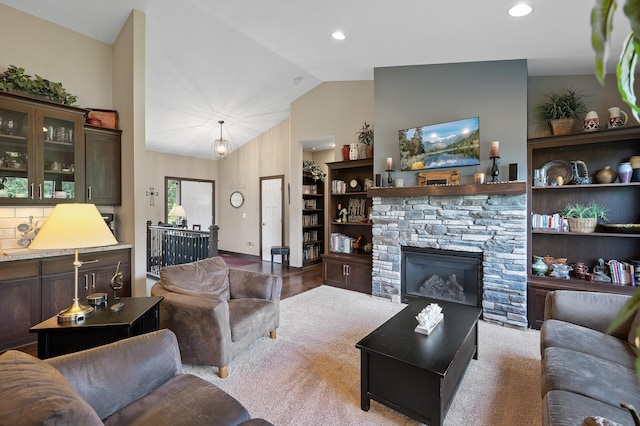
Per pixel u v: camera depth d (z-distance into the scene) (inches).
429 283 155.0
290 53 152.2
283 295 175.2
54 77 134.3
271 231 287.1
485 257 135.9
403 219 158.6
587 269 129.0
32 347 109.9
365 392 76.5
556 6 91.0
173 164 308.2
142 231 138.9
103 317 79.8
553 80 139.4
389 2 99.2
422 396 68.8
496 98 136.9
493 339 117.1
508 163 134.1
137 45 132.7
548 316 92.6
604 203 127.7
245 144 309.4
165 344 62.2
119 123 145.2
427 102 153.4
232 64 177.8
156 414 51.1
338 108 216.8
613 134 115.2
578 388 57.6
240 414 51.8
